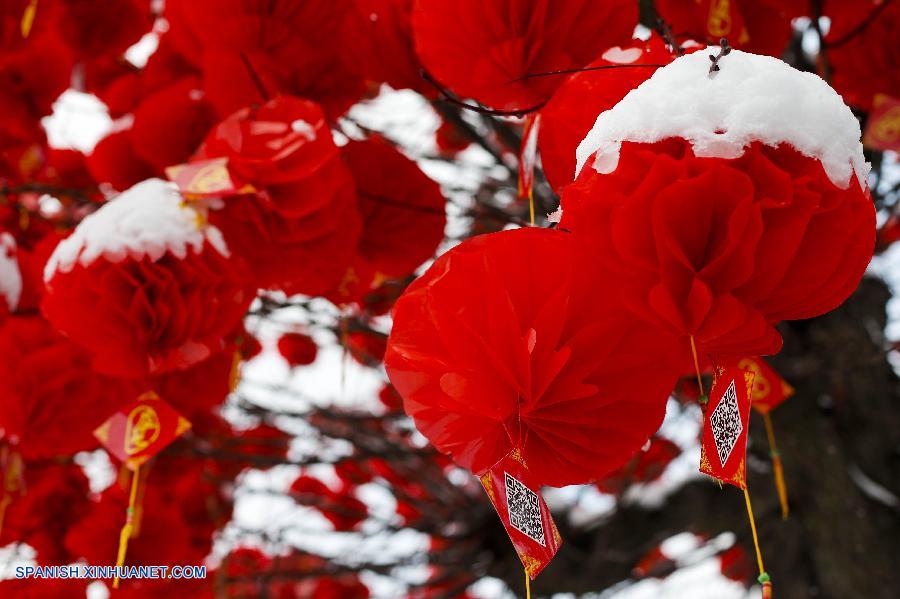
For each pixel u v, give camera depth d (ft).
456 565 13.74
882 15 8.67
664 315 5.86
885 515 12.05
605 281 5.99
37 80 10.73
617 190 5.93
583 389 5.93
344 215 7.60
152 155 9.48
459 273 5.98
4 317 8.72
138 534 11.55
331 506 14.74
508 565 13.71
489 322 5.94
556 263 6.00
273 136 7.34
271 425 14.71
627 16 6.99
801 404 12.35
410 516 16.69
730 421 5.90
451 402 5.99
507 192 13.15
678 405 13.78
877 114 7.36
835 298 6.03
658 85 5.99
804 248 5.94
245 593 15.21
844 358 11.49
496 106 7.07
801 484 12.39
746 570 15.35
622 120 5.98
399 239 8.18
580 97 6.46
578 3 6.87
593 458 6.07
